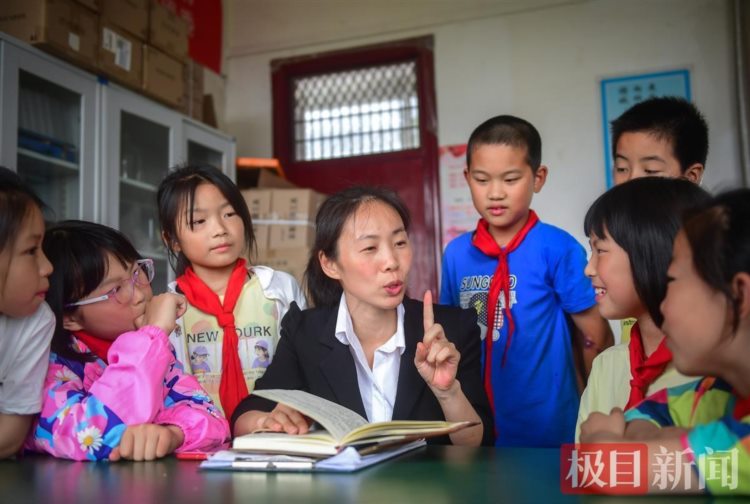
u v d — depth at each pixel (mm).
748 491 680
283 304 1691
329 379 1237
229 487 775
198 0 3760
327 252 1240
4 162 2146
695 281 684
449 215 3514
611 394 1080
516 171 1708
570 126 3348
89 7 2455
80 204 2486
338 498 705
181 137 3006
